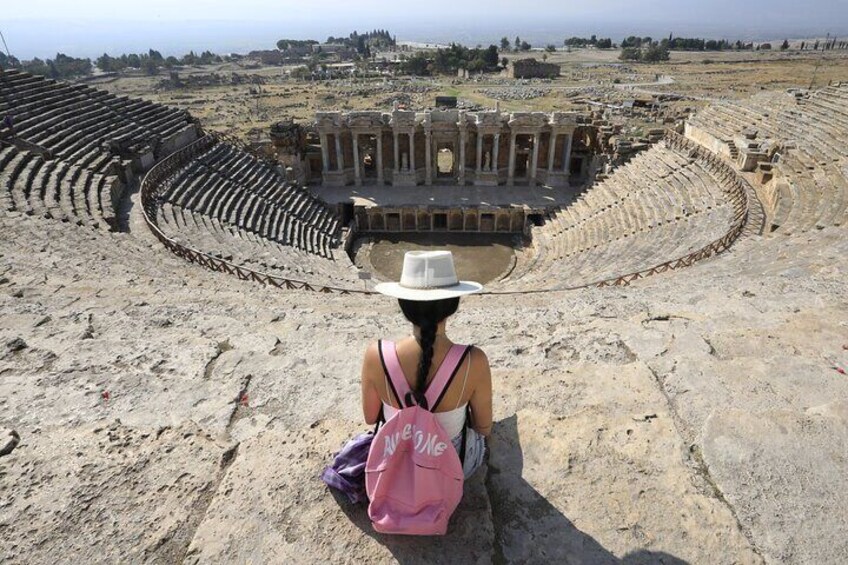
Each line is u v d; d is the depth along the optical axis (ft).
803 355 24.89
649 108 344.69
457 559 14.43
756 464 17.28
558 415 20.12
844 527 15.11
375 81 606.96
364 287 92.99
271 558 14.39
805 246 65.72
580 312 35.73
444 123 176.96
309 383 23.70
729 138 136.77
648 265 85.56
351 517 15.51
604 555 14.62
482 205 165.68
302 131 185.78
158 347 28.19
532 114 170.91
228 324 35.24
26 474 17.13
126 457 17.89
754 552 14.55
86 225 90.22
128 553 14.60
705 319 30.37
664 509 15.89
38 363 26.43
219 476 17.22
